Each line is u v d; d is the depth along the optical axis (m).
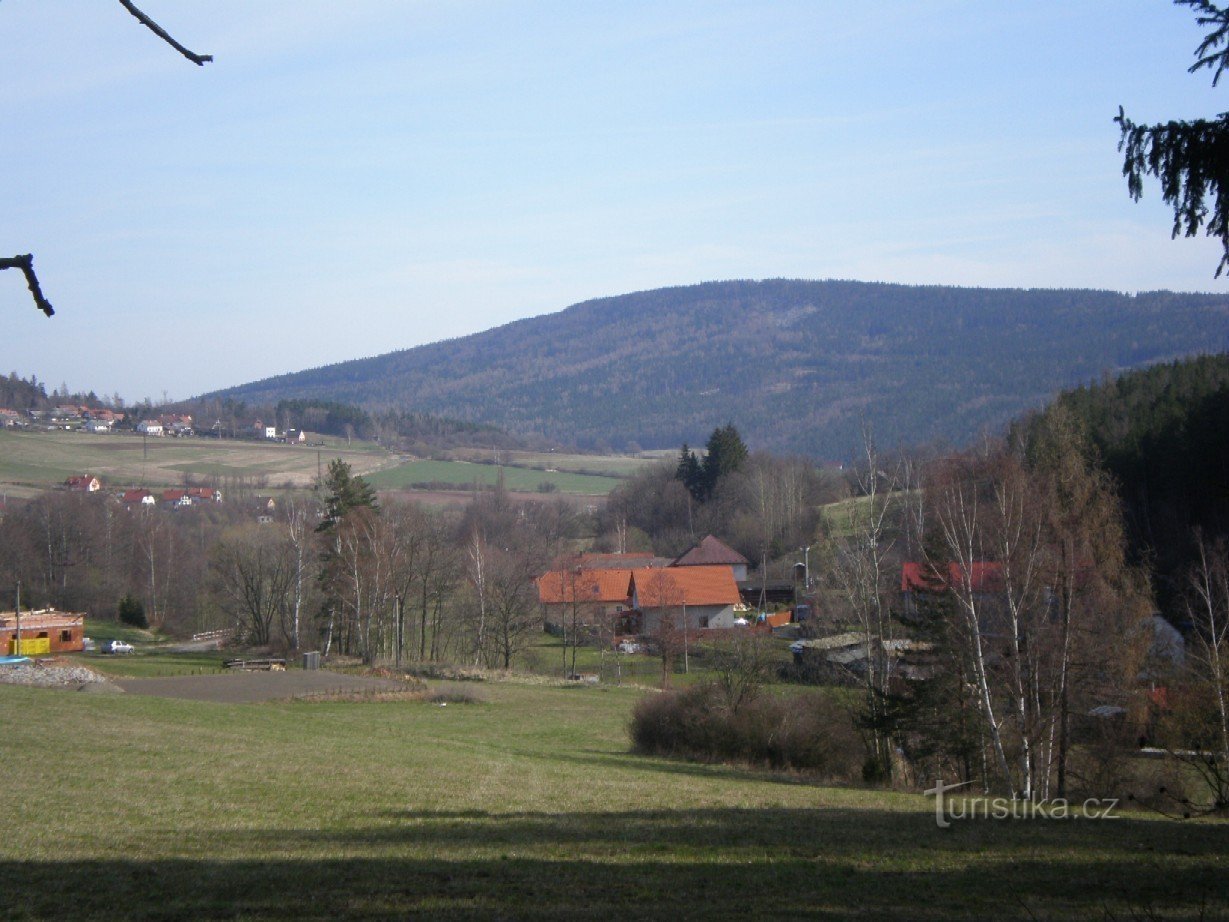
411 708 49.19
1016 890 15.13
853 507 51.47
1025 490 32.47
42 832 18.88
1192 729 30.00
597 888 15.23
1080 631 30.69
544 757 35.12
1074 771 32.53
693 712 38.09
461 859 17.31
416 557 75.12
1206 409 54.78
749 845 18.78
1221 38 11.24
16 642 68.69
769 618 78.00
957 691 31.75
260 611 80.25
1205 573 37.31
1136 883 15.59
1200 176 11.35
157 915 13.63
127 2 6.00
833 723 36.25
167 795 23.08
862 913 13.70
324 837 19.23
